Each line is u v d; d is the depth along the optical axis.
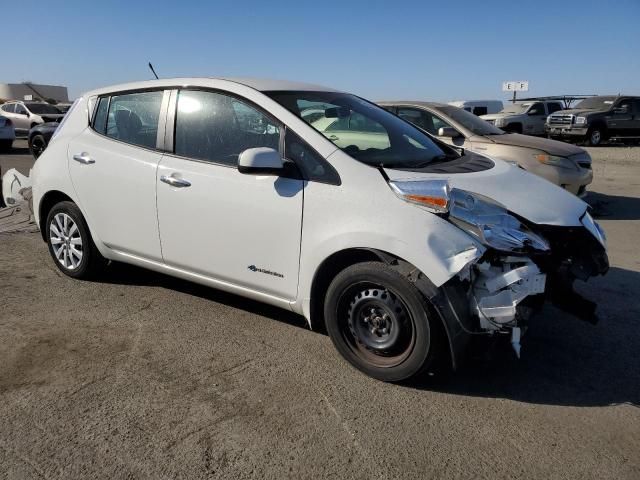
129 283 4.85
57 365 3.43
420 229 3.03
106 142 4.46
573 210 3.54
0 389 3.14
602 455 2.68
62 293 4.60
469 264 2.94
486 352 3.06
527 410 3.05
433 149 4.19
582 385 3.33
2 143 18.45
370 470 2.54
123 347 3.68
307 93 4.07
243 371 3.40
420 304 3.02
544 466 2.59
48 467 2.52
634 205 9.41
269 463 2.58
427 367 3.12
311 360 3.55
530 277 3.03
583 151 8.18
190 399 3.08
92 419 2.88
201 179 3.82
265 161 3.33
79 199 4.58
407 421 2.92
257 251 3.64
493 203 3.23
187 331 3.94
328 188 3.34
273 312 4.29
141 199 4.16
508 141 8.02
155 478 2.46
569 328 4.12
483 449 2.71
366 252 3.26
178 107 4.09
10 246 5.96
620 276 5.36
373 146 3.80
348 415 2.96
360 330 3.33
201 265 3.96
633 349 3.81
